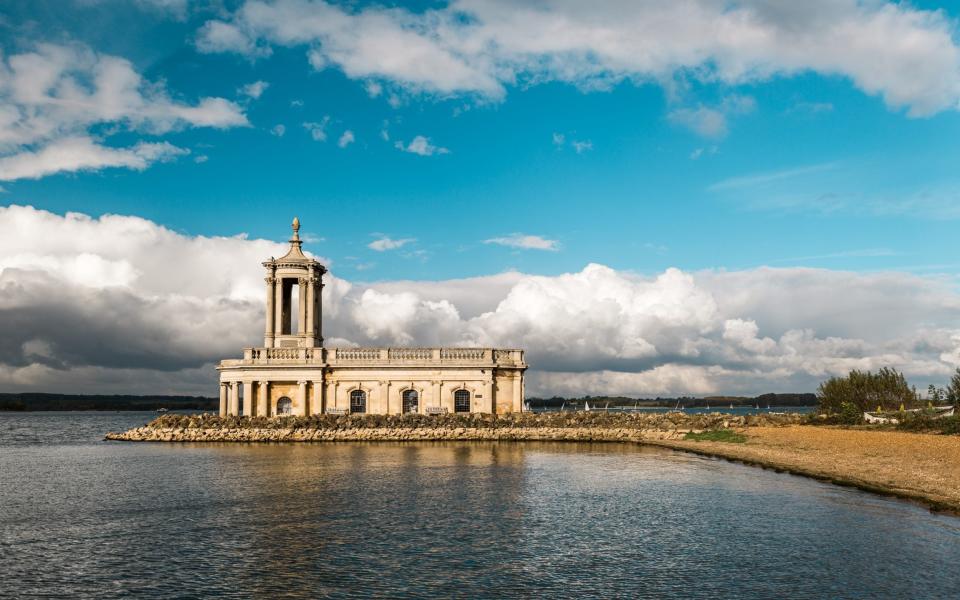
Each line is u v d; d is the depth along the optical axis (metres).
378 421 87.50
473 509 39.91
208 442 85.31
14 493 46.06
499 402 92.69
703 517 37.56
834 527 34.94
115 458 68.56
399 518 37.50
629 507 40.41
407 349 91.75
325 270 99.19
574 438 86.62
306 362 90.50
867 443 66.00
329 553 30.72
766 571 27.95
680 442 80.25
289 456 67.31
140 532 34.62
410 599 25.11
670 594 25.48
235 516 38.09
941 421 78.00
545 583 26.75
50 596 25.42
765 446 70.69
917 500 41.22
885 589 25.75
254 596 25.44
